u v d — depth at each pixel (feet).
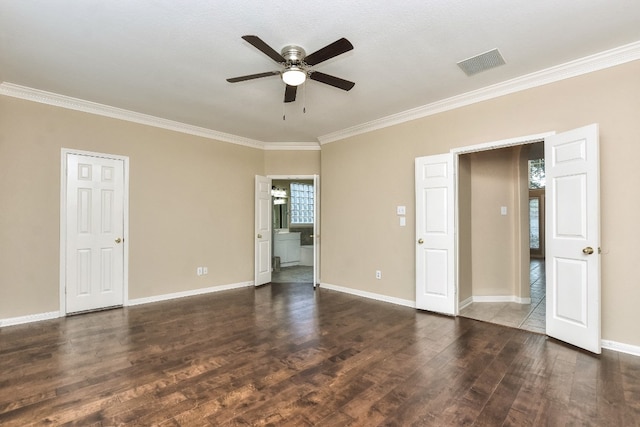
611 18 7.59
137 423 5.99
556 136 9.98
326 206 17.99
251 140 18.61
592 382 7.42
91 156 13.25
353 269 16.43
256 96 12.30
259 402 6.70
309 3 7.06
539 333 10.69
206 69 10.11
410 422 6.04
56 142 12.41
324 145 18.17
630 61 8.93
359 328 11.21
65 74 10.44
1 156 11.31
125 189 14.12
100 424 5.96
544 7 7.21
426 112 13.35
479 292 15.23
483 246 15.25
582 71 9.65
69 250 12.71
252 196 18.78
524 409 6.42
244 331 10.91
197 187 16.44
